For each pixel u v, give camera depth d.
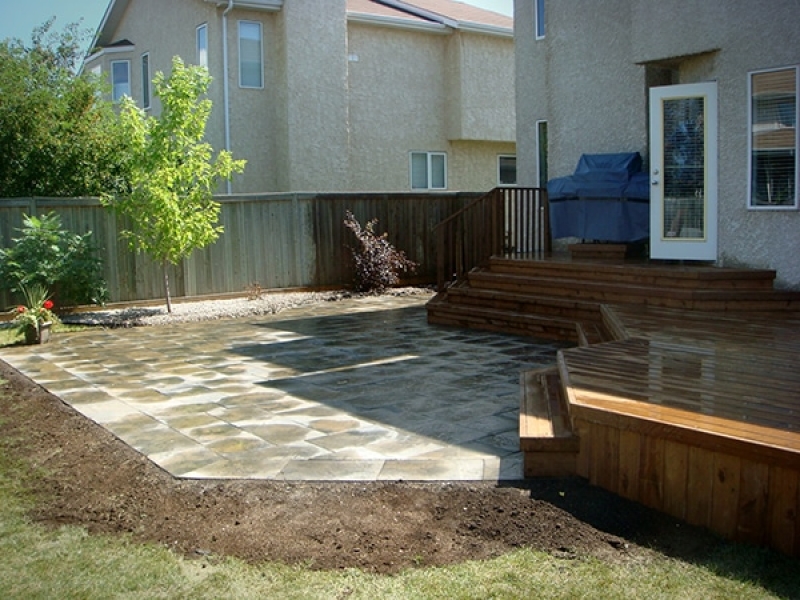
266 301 13.36
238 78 17.33
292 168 17.55
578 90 11.60
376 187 19.48
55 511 4.28
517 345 8.92
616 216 10.45
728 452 3.65
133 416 6.19
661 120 9.38
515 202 11.62
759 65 8.45
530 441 4.45
